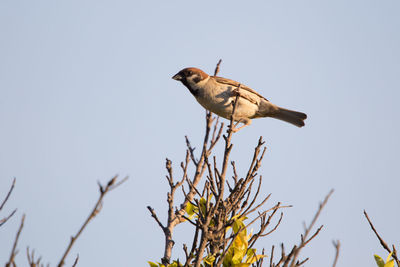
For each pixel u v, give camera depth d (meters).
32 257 5.31
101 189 4.62
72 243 4.65
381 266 7.53
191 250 7.92
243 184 8.17
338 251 4.73
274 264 7.22
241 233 7.92
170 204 9.41
